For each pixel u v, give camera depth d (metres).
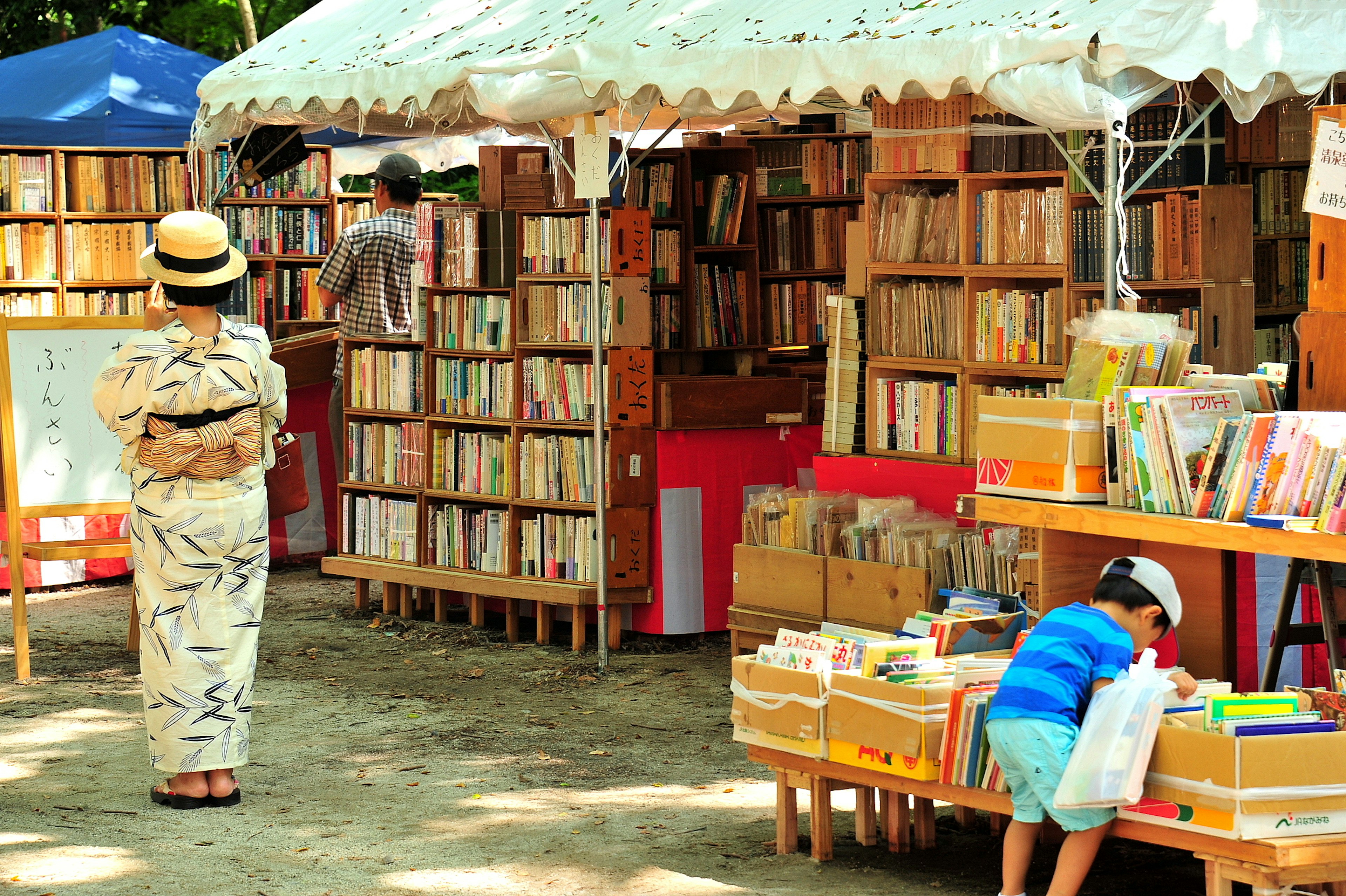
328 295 10.62
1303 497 4.75
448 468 9.96
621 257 8.98
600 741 7.20
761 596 8.39
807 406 9.52
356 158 14.75
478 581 9.62
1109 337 5.47
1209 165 7.42
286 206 14.39
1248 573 6.21
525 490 9.48
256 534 6.25
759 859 5.45
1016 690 4.68
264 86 9.02
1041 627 4.85
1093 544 5.55
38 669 8.87
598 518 8.69
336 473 12.59
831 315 8.56
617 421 9.05
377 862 5.48
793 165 10.91
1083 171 7.45
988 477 5.61
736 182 10.12
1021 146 7.73
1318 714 4.48
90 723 7.61
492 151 9.83
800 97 6.72
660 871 5.33
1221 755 4.26
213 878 5.32
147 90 12.89
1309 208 5.21
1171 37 5.79
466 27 8.90
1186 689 4.63
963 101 7.88
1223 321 7.36
